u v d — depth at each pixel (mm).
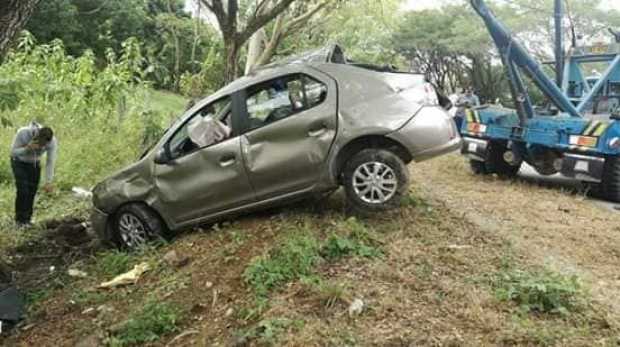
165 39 24219
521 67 10047
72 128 12070
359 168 6027
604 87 11344
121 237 7180
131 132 12781
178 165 6668
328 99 6148
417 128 5977
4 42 4805
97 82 13375
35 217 8797
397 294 4586
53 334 5145
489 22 9914
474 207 7867
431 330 4074
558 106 10250
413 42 32438
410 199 6953
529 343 3883
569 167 9641
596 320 4211
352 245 5406
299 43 20141
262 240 5852
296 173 6184
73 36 29859
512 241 5938
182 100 19656
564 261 5668
